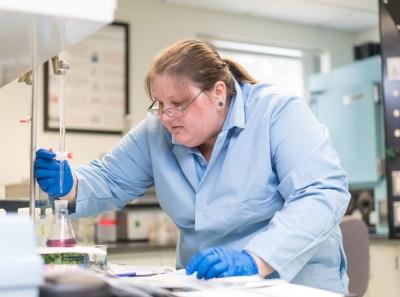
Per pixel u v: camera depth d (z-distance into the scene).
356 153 3.30
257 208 1.13
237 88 1.20
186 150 1.21
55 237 0.98
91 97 3.19
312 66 4.12
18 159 1.16
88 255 0.89
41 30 0.75
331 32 4.11
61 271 0.57
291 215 0.98
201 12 3.63
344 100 3.41
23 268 0.48
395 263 2.72
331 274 1.19
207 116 1.12
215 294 0.63
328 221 0.99
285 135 1.11
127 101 3.30
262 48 3.94
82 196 1.26
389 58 2.76
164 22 3.49
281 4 3.56
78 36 0.78
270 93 1.19
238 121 1.15
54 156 1.12
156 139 1.29
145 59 3.40
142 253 2.60
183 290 0.66
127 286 0.58
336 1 3.51
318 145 1.08
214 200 1.15
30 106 1.06
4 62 0.97
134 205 2.88
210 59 1.13
